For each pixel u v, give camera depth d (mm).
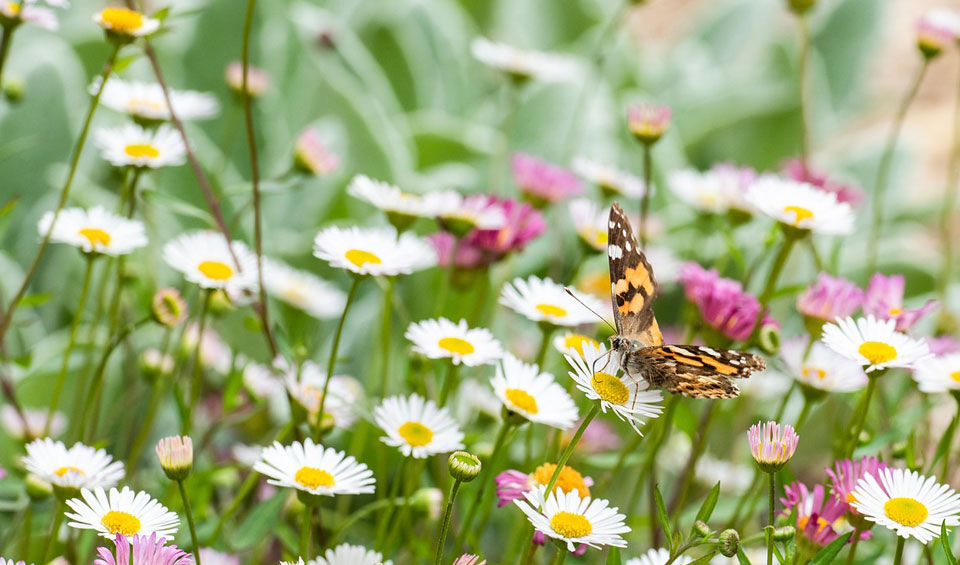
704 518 1215
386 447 1354
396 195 1321
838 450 1294
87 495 1219
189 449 1214
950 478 1327
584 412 1350
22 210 1480
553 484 1221
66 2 1286
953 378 1268
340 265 1262
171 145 1322
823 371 1289
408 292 1445
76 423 1332
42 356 1404
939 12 1419
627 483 1382
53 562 1246
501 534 1390
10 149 1425
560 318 1293
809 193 1302
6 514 1382
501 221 1331
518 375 1255
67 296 1449
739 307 1293
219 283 1300
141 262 1448
